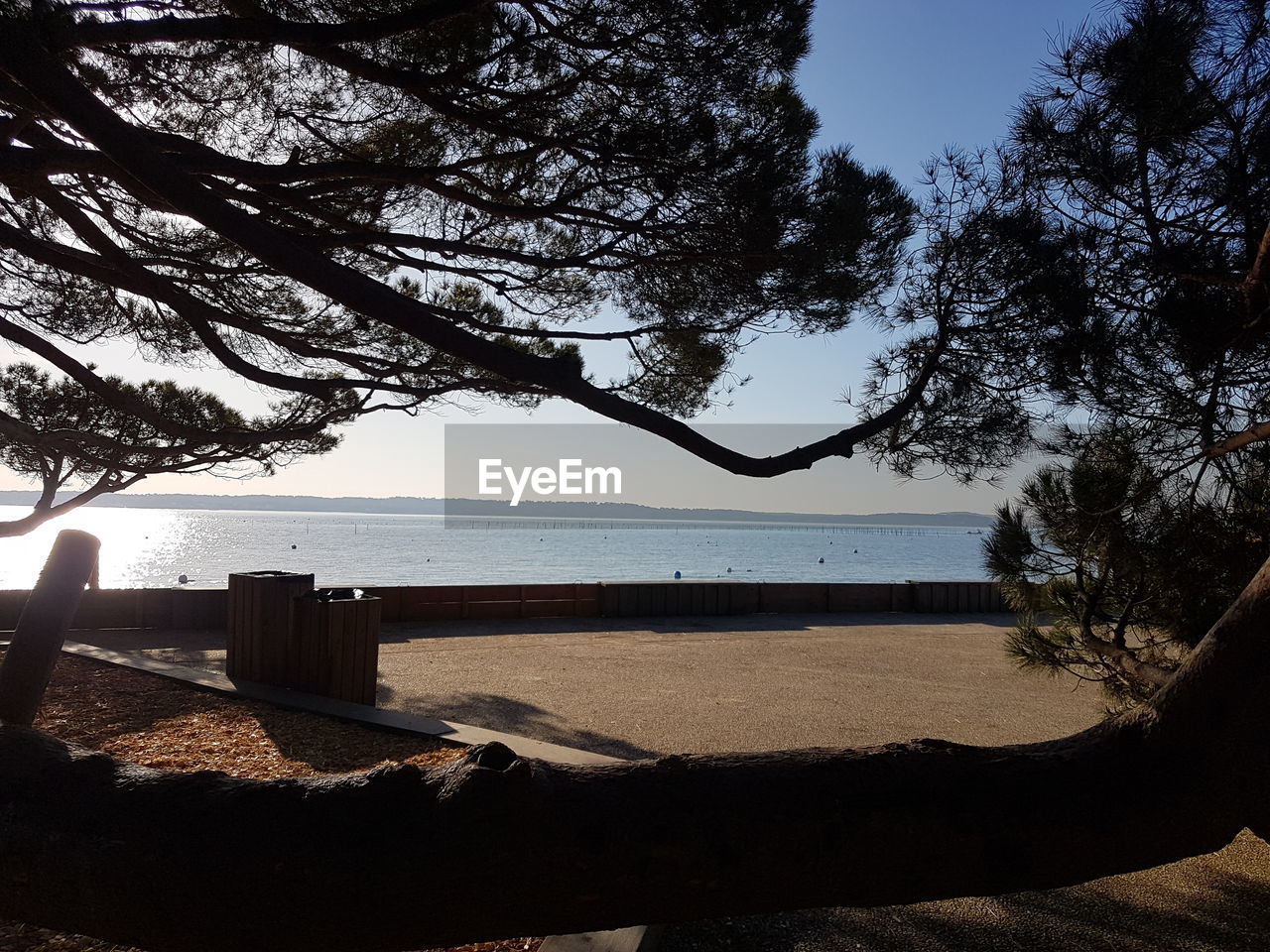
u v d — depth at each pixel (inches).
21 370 273.1
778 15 155.2
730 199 157.9
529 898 38.7
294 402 268.2
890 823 39.1
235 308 222.4
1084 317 103.9
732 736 305.7
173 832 39.0
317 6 149.9
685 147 154.9
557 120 165.6
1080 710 365.7
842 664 468.8
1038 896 173.8
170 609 511.8
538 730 304.8
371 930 38.4
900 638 585.0
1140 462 155.1
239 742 249.9
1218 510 153.0
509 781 39.4
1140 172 112.0
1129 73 108.2
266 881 37.7
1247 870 188.2
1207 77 106.7
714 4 146.6
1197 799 38.9
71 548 60.9
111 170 114.5
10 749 44.4
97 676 339.0
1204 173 111.7
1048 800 39.8
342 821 39.1
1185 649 178.5
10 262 228.4
